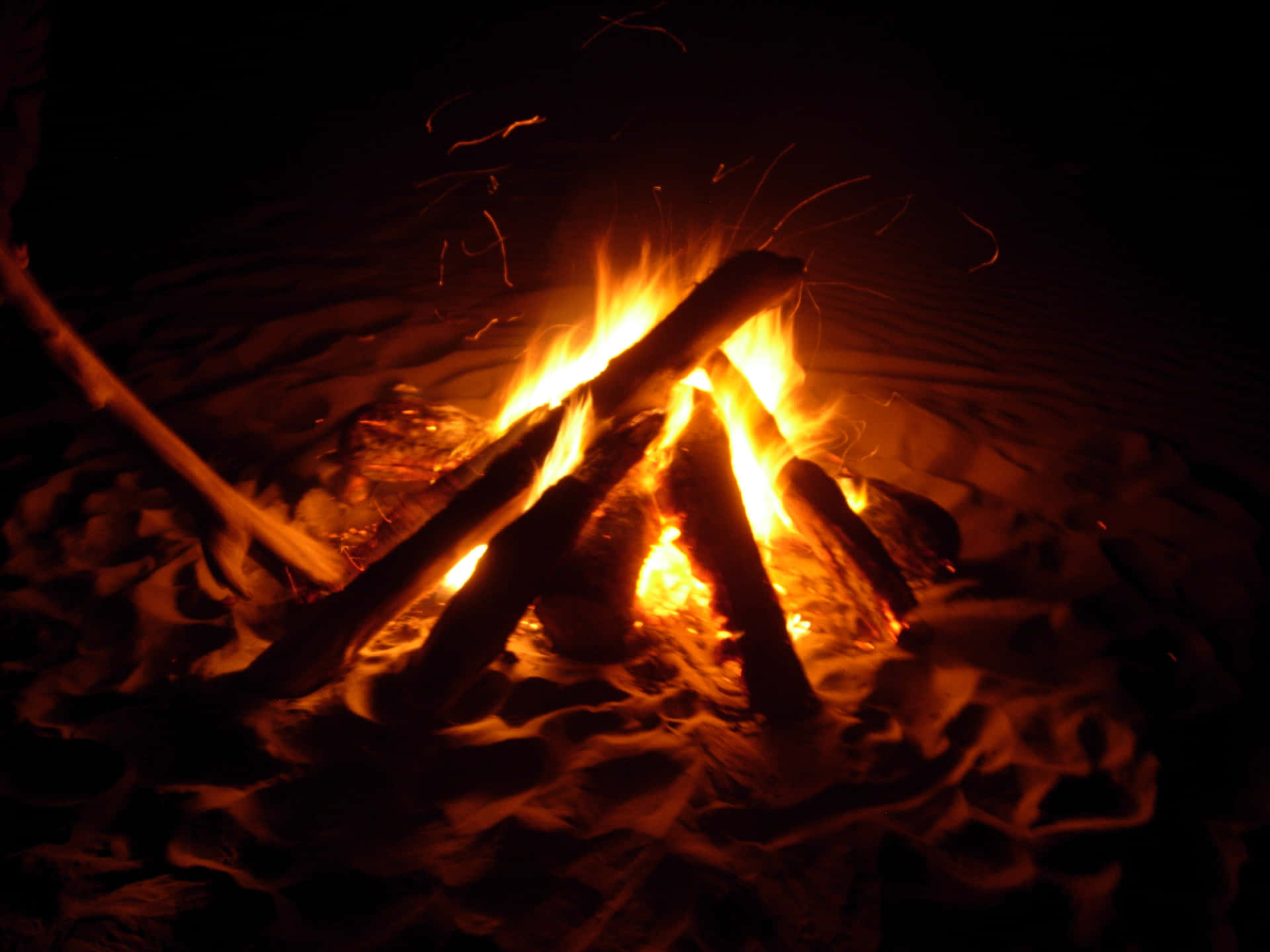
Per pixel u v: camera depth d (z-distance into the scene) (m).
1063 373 2.24
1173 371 2.32
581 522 1.28
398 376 1.96
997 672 1.35
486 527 1.29
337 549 1.46
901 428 1.93
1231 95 5.19
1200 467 1.90
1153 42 6.02
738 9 6.46
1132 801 1.18
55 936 0.91
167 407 1.82
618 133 4.04
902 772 1.17
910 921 1.01
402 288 2.38
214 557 1.26
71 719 1.14
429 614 1.35
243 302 2.24
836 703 1.26
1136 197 3.82
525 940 0.94
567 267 2.59
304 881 0.98
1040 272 2.94
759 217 3.16
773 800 1.11
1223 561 1.61
